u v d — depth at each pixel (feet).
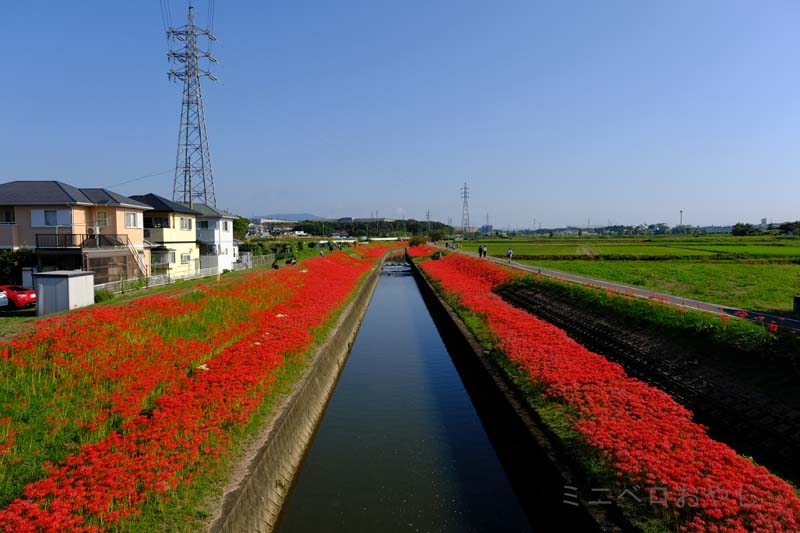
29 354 33.22
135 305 48.67
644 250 198.08
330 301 84.38
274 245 222.48
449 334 76.64
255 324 59.72
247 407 33.24
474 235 609.01
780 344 35.12
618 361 48.39
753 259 150.30
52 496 22.06
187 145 142.51
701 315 45.62
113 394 31.73
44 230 82.64
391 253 331.77
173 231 111.86
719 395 34.96
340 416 47.57
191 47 142.10
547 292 82.23
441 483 34.45
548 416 33.96
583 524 23.41
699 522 20.56
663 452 25.72
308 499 32.09
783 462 27.07
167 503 23.00
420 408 49.98
